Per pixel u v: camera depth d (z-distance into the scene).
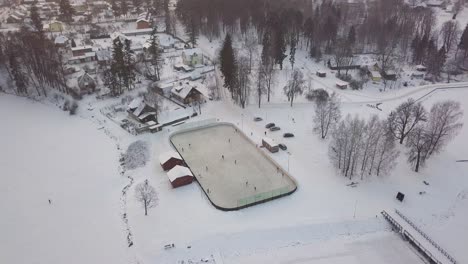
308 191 65.81
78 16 183.50
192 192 65.56
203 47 145.75
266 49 120.75
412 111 79.56
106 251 54.50
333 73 126.00
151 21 171.12
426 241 55.44
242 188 66.75
